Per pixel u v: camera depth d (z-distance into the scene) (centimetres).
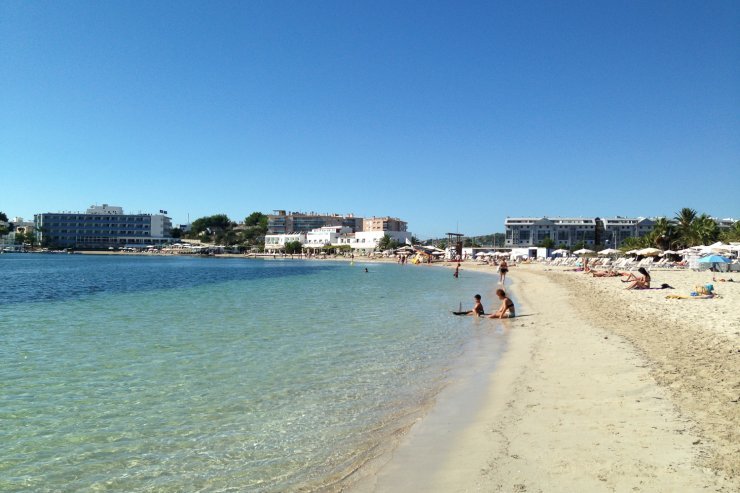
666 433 749
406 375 1234
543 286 4269
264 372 1264
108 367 1316
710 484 588
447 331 1927
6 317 2373
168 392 1087
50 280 5566
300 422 899
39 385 1143
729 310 2117
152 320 2234
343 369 1298
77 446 798
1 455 764
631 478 613
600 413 865
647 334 1627
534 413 894
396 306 2864
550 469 656
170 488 660
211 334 1841
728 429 752
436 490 622
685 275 4712
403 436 820
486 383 1143
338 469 705
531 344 1602
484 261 11400
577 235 19662
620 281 4456
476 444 765
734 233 7419
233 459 746
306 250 19400
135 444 805
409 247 13775
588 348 1455
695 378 1044
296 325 2077
